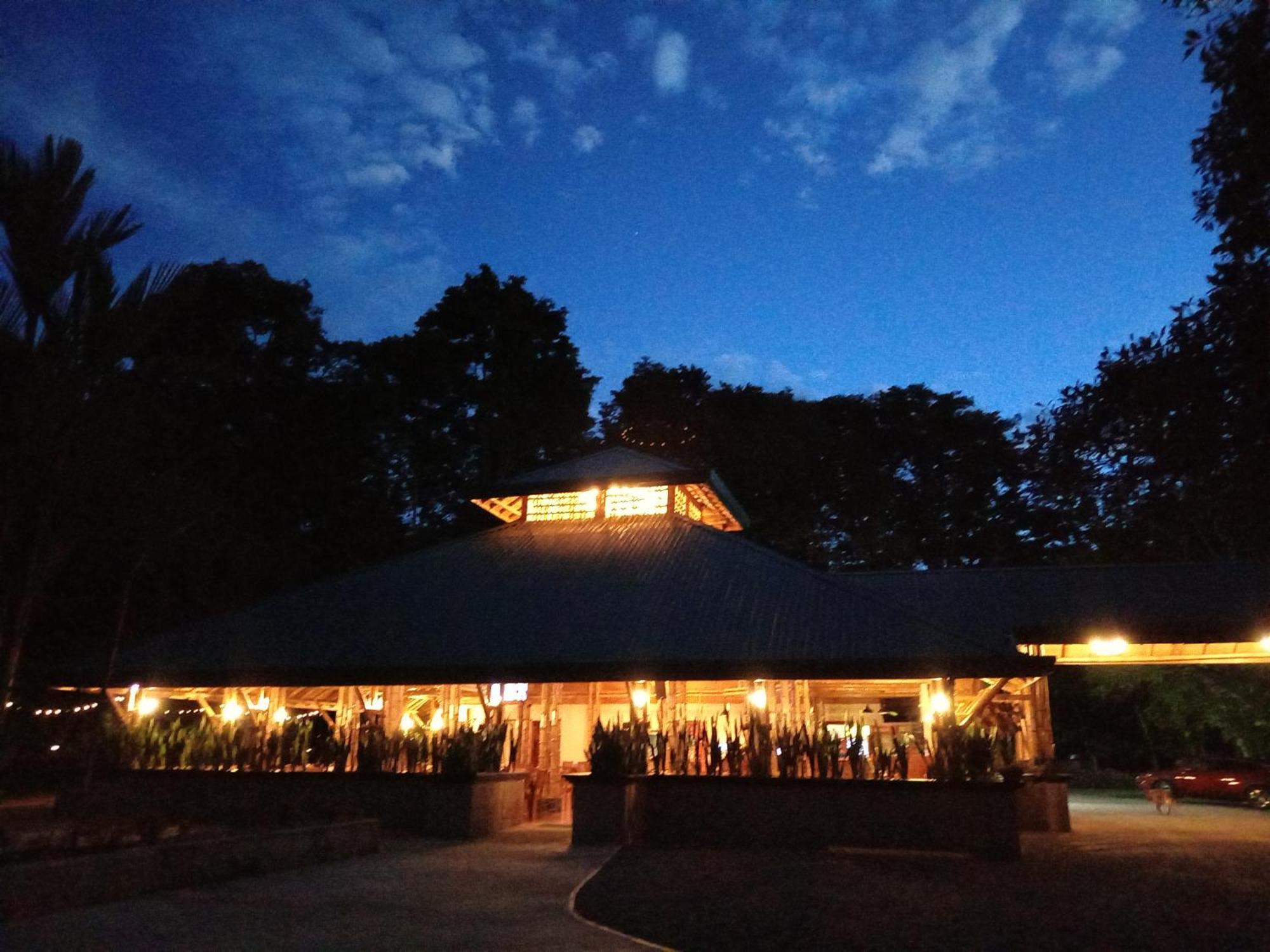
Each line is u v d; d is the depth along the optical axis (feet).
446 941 23.82
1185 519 87.86
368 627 58.95
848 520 147.33
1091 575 68.39
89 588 66.54
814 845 45.16
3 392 28.55
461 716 66.64
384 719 61.82
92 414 30.04
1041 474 122.72
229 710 61.26
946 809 43.98
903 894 32.22
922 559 150.92
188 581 87.81
